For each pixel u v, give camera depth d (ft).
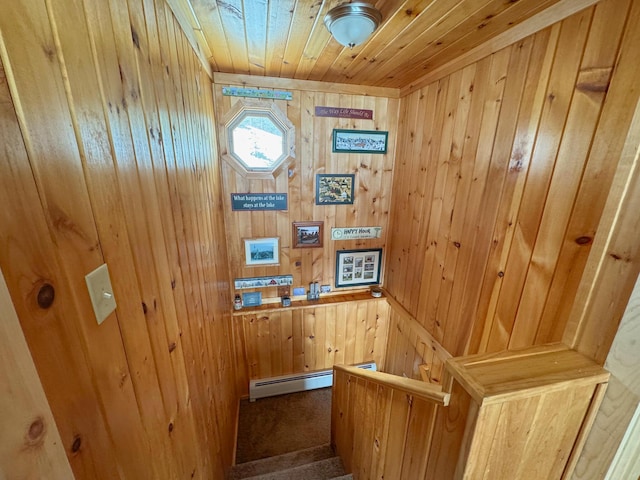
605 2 2.89
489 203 4.66
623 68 2.77
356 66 5.92
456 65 5.33
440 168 6.00
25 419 1.02
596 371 2.17
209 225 5.30
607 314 2.15
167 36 3.17
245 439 7.67
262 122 7.03
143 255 2.27
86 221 1.53
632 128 1.94
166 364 2.68
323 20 4.03
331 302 8.52
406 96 7.26
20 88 1.11
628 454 2.19
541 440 2.22
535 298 3.86
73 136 1.44
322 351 9.00
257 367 8.68
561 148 3.43
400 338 8.13
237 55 5.48
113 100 1.88
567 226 3.40
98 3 1.73
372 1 3.59
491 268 4.67
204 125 5.24
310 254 8.31
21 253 1.09
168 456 2.63
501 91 4.33
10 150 1.06
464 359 2.32
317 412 8.48
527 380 2.07
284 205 7.72
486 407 1.95
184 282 3.42
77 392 1.39
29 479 1.03
